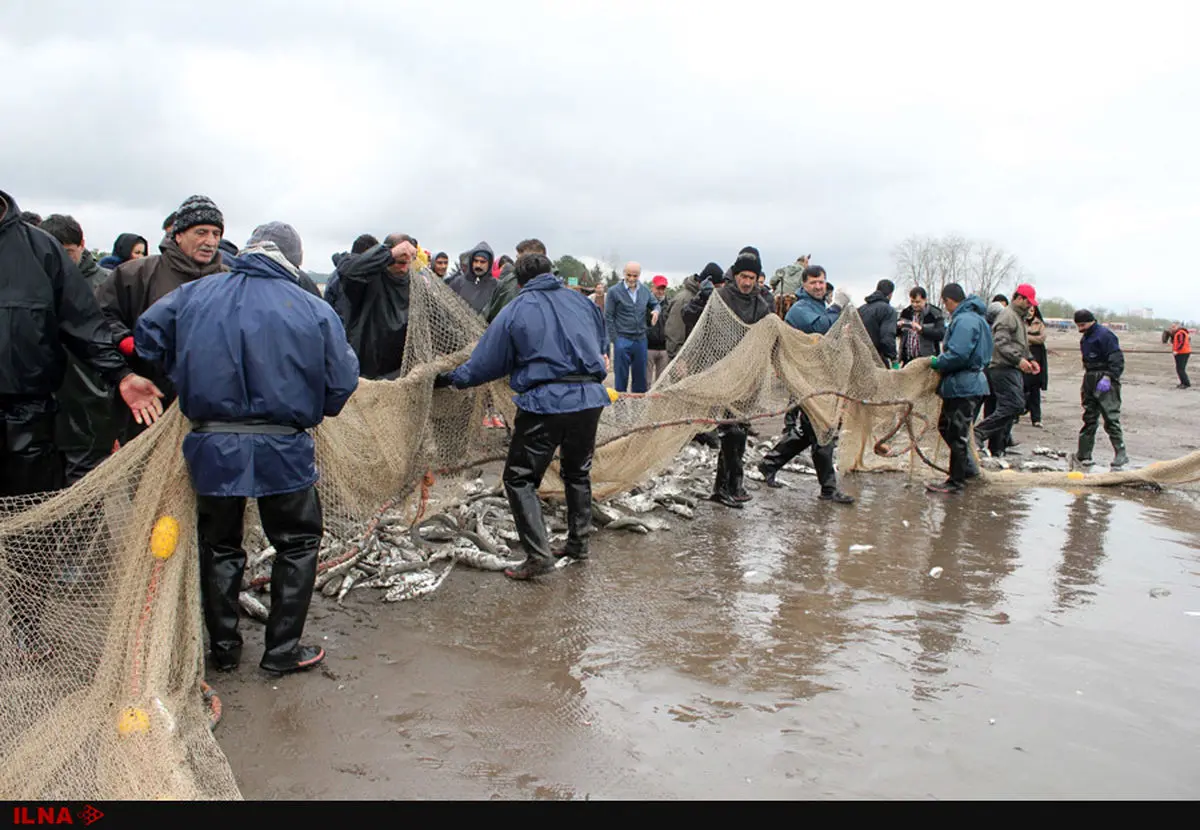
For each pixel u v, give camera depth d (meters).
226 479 3.48
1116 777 3.15
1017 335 10.41
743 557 5.98
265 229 4.29
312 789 2.98
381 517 5.45
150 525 3.43
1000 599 5.18
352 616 4.66
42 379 3.72
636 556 5.95
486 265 8.98
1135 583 5.57
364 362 6.16
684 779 3.08
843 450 9.05
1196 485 9.06
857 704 3.70
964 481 8.68
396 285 6.12
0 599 3.24
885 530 6.89
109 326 3.88
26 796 2.83
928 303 14.08
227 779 2.93
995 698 3.79
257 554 5.18
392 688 3.78
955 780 3.11
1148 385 22.52
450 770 3.11
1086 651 4.36
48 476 3.86
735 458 7.54
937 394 8.68
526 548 5.36
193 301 3.51
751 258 7.45
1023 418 15.38
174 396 4.28
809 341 7.79
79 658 3.35
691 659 4.16
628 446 6.86
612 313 11.23
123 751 2.96
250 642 4.28
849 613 4.87
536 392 5.25
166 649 3.32
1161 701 3.80
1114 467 10.46
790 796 2.97
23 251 3.61
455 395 6.08
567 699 3.70
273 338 3.50
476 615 4.71
